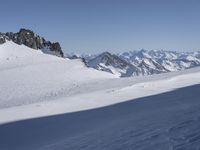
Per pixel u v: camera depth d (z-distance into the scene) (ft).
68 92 197.26
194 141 36.99
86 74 315.99
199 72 192.54
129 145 42.70
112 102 110.22
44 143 60.23
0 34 457.27
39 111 101.86
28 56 407.64
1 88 244.42
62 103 115.85
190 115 55.52
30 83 263.49
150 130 49.03
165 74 217.36
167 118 57.67
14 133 72.79
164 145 38.37
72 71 322.55
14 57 394.93
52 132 69.10
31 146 59.82
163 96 106.73
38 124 80.64
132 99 110.73
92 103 112.27
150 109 80.33
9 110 109.60
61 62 371.35
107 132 56.95
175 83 152.87
